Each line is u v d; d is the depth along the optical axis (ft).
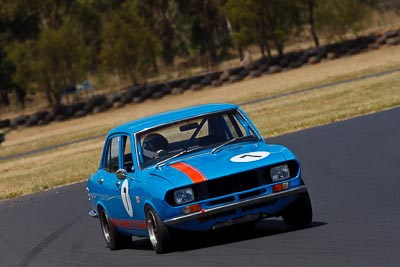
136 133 114.62
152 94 648.38
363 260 81.87
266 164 101.71
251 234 111.45
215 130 114.52
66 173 271.28
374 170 157.48
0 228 180.34
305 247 94.02
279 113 347.56
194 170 102.78
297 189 102.47
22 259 134.10
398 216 106.32
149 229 107.55
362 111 278.26
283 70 636.89
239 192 100.22
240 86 605.31
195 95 620.90
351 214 115.24
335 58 629.51
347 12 643.45
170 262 99.25
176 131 113.50
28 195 237.04
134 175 111.86
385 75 429.79
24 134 599.98
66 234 153.69
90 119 612.70
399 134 202.08
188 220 99.50
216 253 99.91
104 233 131.44
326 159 187.11
